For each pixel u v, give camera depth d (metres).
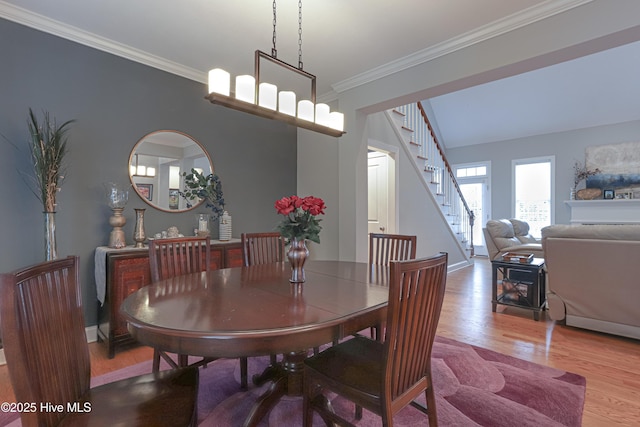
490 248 4.95
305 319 1.20
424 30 2.66
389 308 1.13
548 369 2.24
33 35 2.51
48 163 2.36
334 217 4.05
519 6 2.36
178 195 3.32
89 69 2.78
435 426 1.39
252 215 4.00
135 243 2.96
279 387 1.72
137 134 3.05
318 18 2.51
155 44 2.90
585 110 6.41
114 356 2.47
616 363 2.33
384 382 1.15
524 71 2.65
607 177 6.32
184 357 1.81
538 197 7.31
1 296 0.84
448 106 7.79
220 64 3.28
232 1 2.31
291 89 3.89
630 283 2.63
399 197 4.77
